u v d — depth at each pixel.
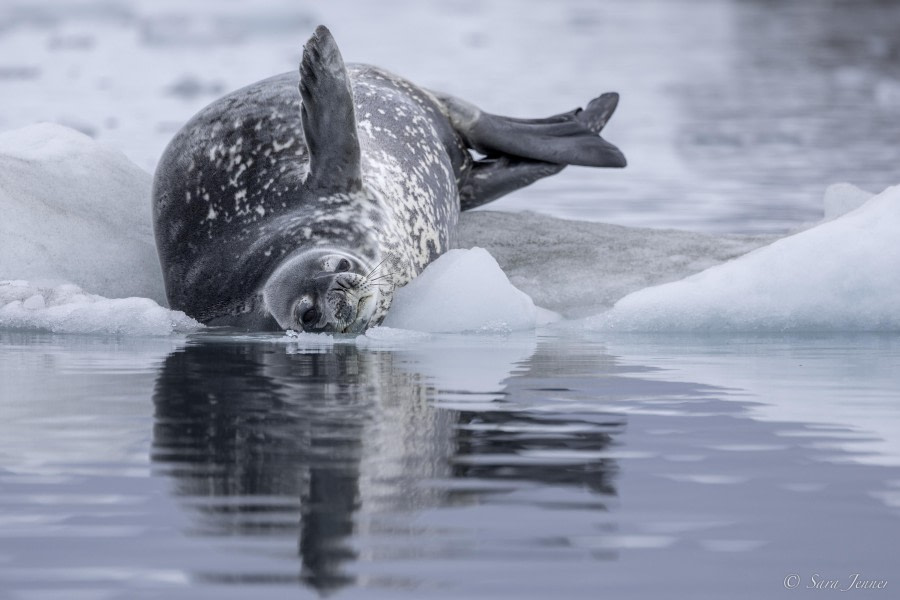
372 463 14.94
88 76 98.50
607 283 29.48
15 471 14.66
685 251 31.61
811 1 198.75
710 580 11.45
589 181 52.50
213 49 126.38
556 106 78.62
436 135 30.72
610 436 16.33
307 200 26.36
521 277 30.06
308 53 24.61
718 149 62.44
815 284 25.86
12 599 10.94
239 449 15.56
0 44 129.62
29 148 32.75
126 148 55.38
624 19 174.00
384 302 26.14
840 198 33.06
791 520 12.99
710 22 165.75
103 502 13.45
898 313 25.72
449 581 11.31
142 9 175.12
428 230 28.33
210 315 26.78
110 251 29.88
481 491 13.84
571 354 23.02
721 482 14.29
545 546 12.20
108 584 11.24
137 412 17.66
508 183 33.31
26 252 28.95
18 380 20.12
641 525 12.81
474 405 18.20
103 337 25.11
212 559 11.79
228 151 27.88
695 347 23.94
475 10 191.75
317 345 23.98
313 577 11.37
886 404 18.39
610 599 11.00
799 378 20.48
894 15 169.88
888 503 13.58
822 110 78.44
